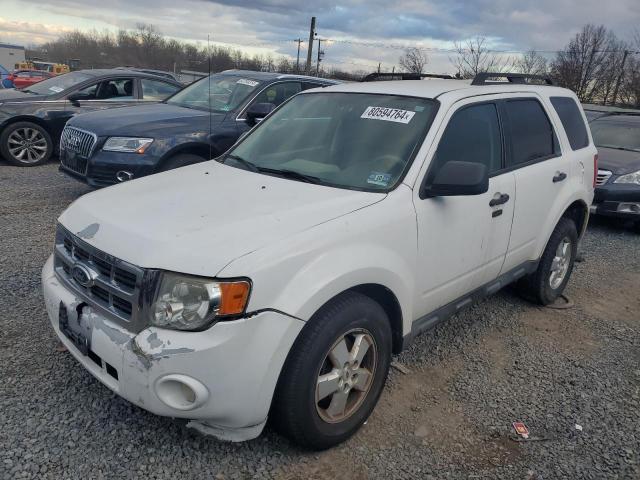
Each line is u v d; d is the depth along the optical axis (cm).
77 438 282
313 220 274
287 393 257
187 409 240
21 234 584
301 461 281
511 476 282
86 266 269
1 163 985
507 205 388
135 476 261
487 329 452
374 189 316
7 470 257
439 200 328
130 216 278
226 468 271
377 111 365
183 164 660
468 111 369
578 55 3878
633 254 705
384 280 290
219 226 261
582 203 500
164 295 238
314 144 367
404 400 342
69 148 686
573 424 327
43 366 341
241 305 236
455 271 353
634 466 293
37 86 1046
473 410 336
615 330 468
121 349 243
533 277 485
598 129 952
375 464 283
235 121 700
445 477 278
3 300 424
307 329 259
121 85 1020
